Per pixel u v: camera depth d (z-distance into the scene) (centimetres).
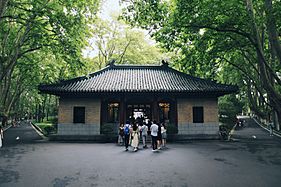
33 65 2833
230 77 3553
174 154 1320
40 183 767
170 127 2031
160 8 1510
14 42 2178
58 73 3077
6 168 974
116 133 2069
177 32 1622
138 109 2300
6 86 2967
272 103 1955
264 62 1477
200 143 1831
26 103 5681
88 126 2106
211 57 1906
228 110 3562
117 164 1052
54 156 1256
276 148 1564
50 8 1839
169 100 2236
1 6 1485
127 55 3772
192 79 2252
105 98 2159
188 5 1475
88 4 2036
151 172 909
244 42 1812
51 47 2061
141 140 1908
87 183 765
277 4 1438
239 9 1504
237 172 912
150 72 2450
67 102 2136
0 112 3017
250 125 4156
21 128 3762
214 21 1549
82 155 1289
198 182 779
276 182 781
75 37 1934
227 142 1908
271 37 1460
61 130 2098
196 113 2144
